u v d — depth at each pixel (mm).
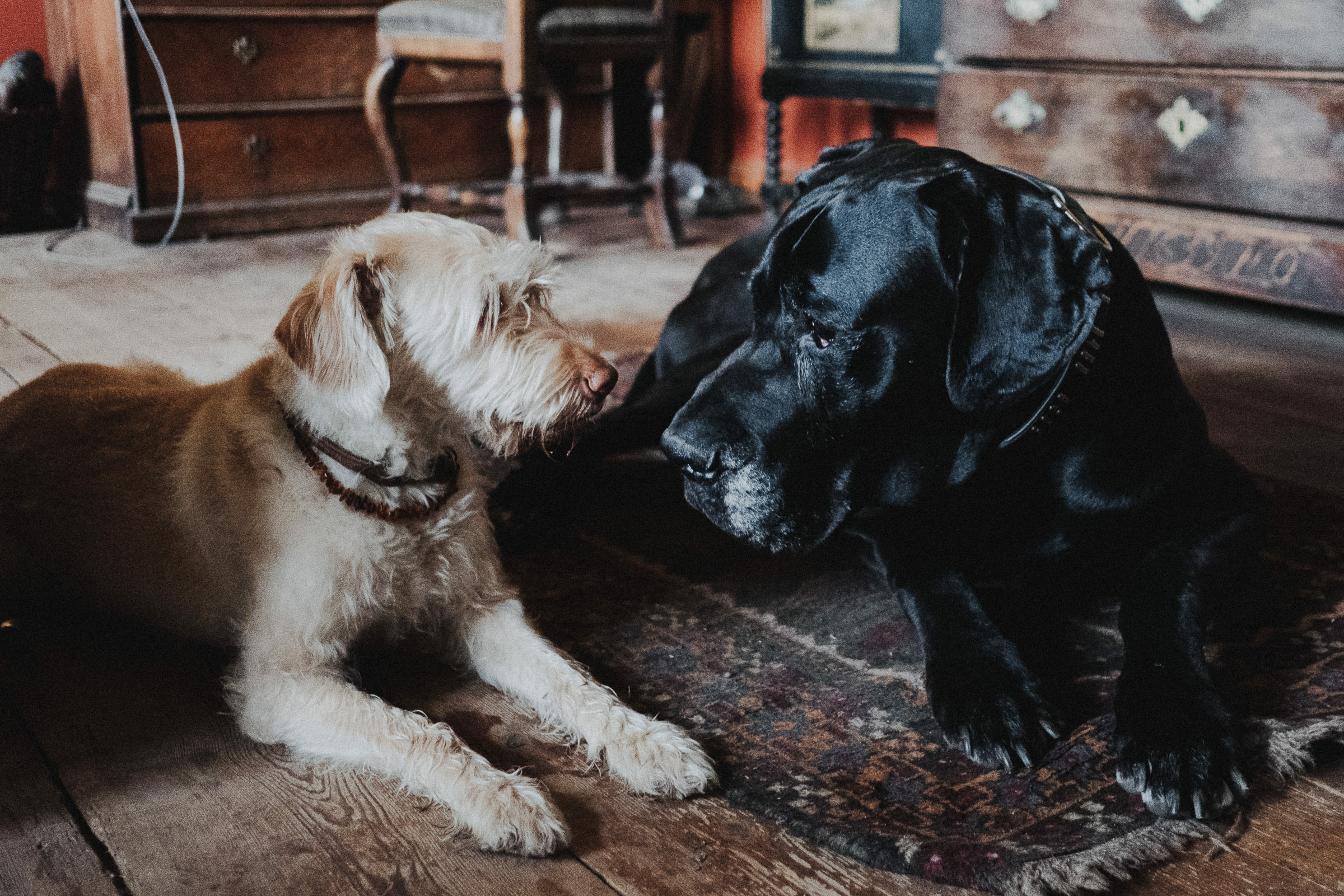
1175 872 1227
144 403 1817
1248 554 1729
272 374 1606
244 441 1558
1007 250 1425
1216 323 3537
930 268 1446
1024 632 1763
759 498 1549
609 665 1694
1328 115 3055
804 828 1299
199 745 1514
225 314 3730
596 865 1264
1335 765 1411
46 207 5562
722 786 1392
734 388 1577
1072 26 3611
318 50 5133
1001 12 3809
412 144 5461
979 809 1323
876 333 1461
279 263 4523
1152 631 1522
